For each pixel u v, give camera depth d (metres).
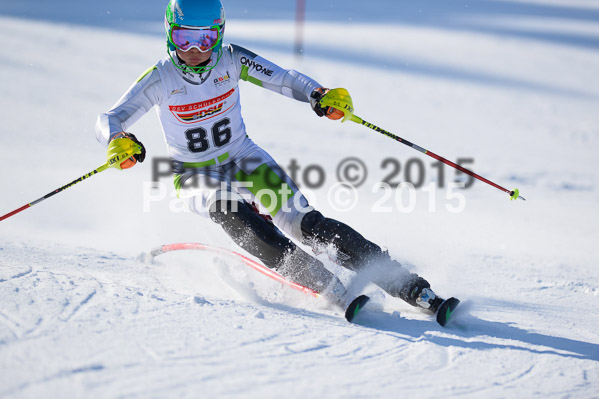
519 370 6.21
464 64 47.19
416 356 6.36
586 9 88.31
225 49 9.16
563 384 5.93
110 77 36.56
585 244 15.02
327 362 5.94
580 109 36.03
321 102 8.64
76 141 24.61
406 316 8.23
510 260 12.75
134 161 7.92
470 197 20.02
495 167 24.45
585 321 8.64
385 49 51.19
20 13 61.88
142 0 77.69
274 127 29.11
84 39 48.44
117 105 8.56
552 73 45.75
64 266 9.18
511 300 9.68
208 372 5.38
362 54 48.56
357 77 40.62
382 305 8.67
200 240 13.30
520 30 65.00
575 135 30.84
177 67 8.64
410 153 26.03
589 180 23.44
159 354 5.64
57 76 35.94
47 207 16.09
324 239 8.49
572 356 6.75
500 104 36.38
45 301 6.78
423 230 14.99
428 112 33.53
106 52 43.94
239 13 70.69
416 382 5.70
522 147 28.08
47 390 4.82
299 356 6.00
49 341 5.70
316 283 8.34
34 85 33.50
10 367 5.14
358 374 5.74
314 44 51.44
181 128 9.10
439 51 51.66
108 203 16.92
